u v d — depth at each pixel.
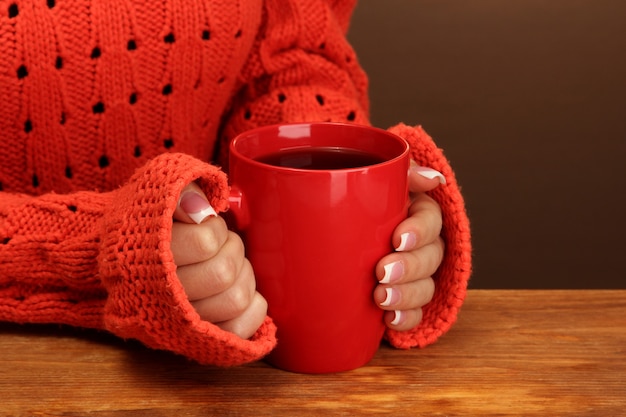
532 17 1.68
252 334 0.62
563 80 1.70
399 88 1.74
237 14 0.77
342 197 0.60
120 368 0.63
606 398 0.61
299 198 0.60
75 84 0.73
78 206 0.67
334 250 0.61
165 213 0.58
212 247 0.59
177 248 0.59
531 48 1.70
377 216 0.61
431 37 1.71
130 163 0.77
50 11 0.71
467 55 1.72
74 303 0.67
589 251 1.74
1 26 0.70
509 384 0.62
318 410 0.60
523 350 0.66
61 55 0.72
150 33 0.74
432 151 0.68
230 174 0.63
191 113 0.78
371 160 0.65
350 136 0.66
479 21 1.70
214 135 0.83
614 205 1.73
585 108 1.71
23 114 0.73
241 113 0.84
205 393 0.61
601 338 0.67
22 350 0.65
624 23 1.67
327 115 0.80
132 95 0.75
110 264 0.61
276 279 0.62
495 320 0.69
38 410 0.60
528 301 0.71
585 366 0.64
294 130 0.66
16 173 0.75
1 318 0.68
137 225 0.60
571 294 0.72
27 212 0.67
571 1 1.67
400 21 1.70
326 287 0.61
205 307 0.60
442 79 1.73
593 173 1.74
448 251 0.68
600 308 0.71
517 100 1.73
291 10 0.83
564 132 1.72
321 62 0.84
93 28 0.72
